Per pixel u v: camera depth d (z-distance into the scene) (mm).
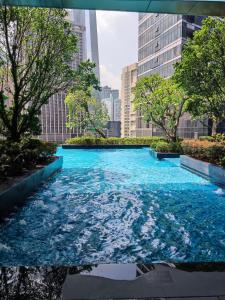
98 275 2570
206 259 4035
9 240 4727
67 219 5844
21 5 7000
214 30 11547
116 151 22891
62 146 24172
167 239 4805
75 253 4223
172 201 7336
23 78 11266
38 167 9641
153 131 46031
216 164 10031
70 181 10109
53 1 6727
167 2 6633
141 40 55406
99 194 8078
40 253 4230
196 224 5590
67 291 2312
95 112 26078
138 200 7445
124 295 2234
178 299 2178
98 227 5391
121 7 7051
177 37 40781
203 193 8250
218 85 12273
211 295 2240
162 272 2625
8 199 5895
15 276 2566
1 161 7621
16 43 11070
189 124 39750
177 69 13070
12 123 11570
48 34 11547
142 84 20469
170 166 14312
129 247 4465
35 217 5949
